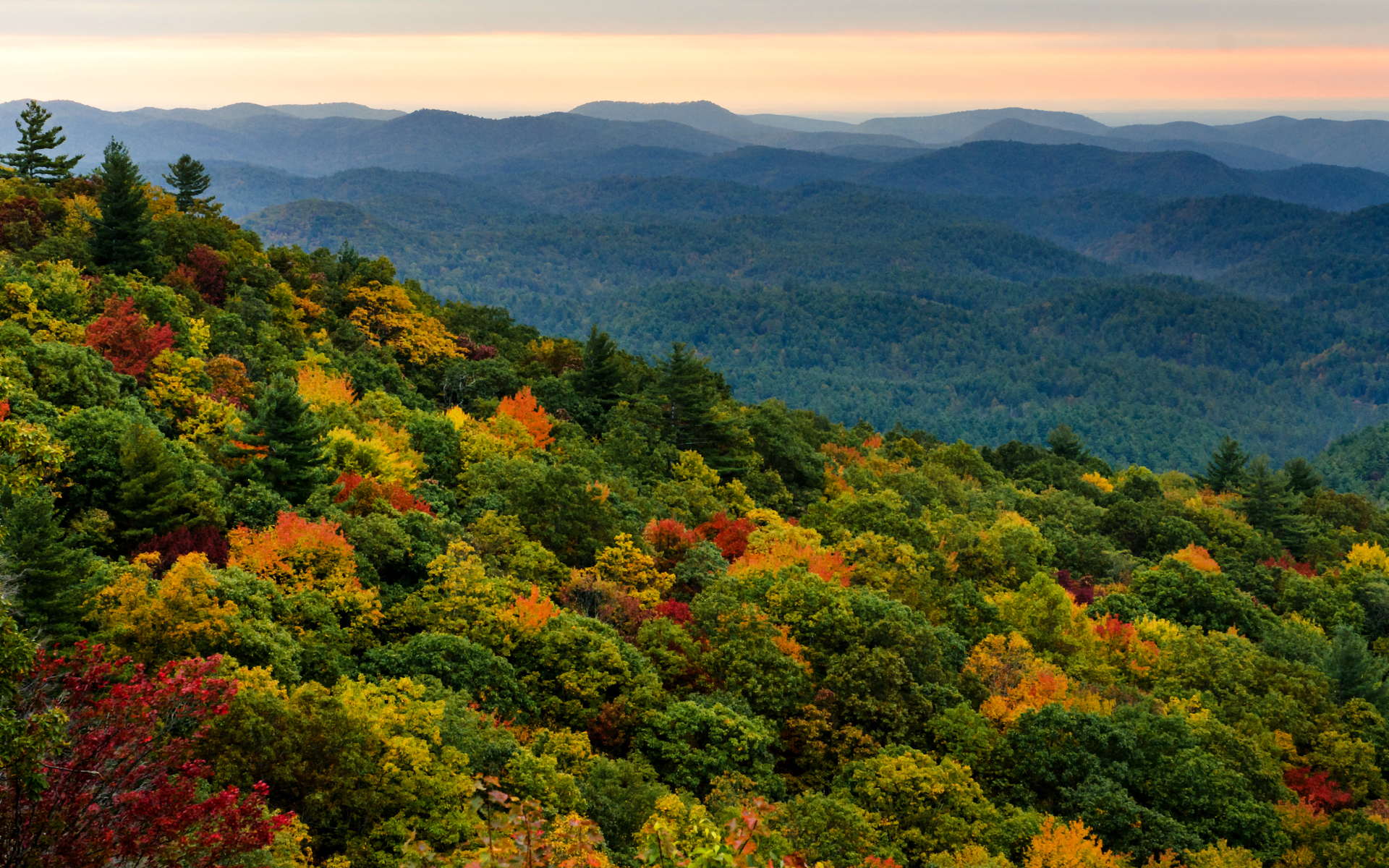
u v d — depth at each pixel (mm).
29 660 14289
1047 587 65125
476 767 30797
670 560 61812
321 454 51688
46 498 32031
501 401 86125
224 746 25203
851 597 54469
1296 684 60906
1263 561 107188
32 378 47344
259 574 39000
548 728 38938
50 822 13453
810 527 81625
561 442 83688
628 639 48219
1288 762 52906
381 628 41625
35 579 30375
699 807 30766
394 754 28484
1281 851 43062
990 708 48469
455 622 41312
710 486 87625
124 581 31344
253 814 15305
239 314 88062
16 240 81812
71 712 15250
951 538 80312
